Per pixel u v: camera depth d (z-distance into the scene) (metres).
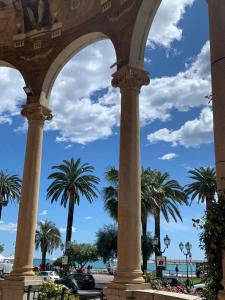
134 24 15.50
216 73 9.94
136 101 15.07
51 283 15.91
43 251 94.69
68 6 20.22
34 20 21.39
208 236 8.59
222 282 8.43
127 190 13.93
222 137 9.40
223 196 8.83
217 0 10.45
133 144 14.48
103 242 66.38
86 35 18.81
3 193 67.69
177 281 33.56
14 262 17.34
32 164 18.53
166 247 39.38
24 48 21.44
